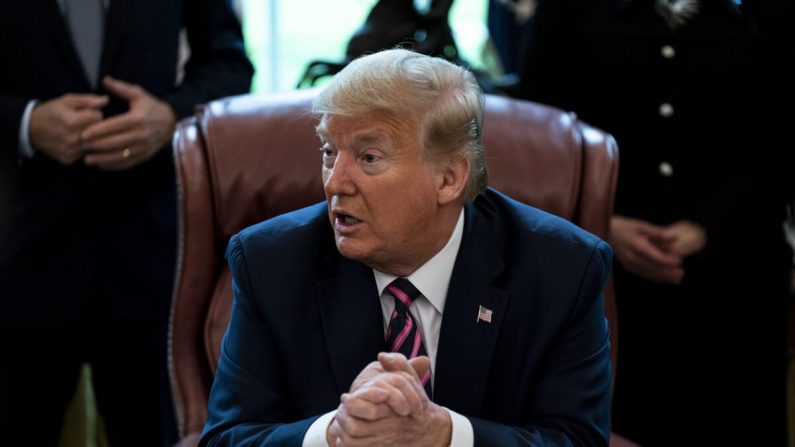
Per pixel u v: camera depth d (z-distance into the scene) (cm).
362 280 208
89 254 306
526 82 318
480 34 523
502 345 205
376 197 188
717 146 304
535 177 243
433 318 209
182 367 242
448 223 201
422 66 189
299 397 205
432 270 207
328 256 212
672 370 313
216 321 240
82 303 307
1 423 301
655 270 304
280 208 240
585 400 202
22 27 296
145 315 311
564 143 246
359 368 204
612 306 249
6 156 296
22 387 303
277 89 536
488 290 206
